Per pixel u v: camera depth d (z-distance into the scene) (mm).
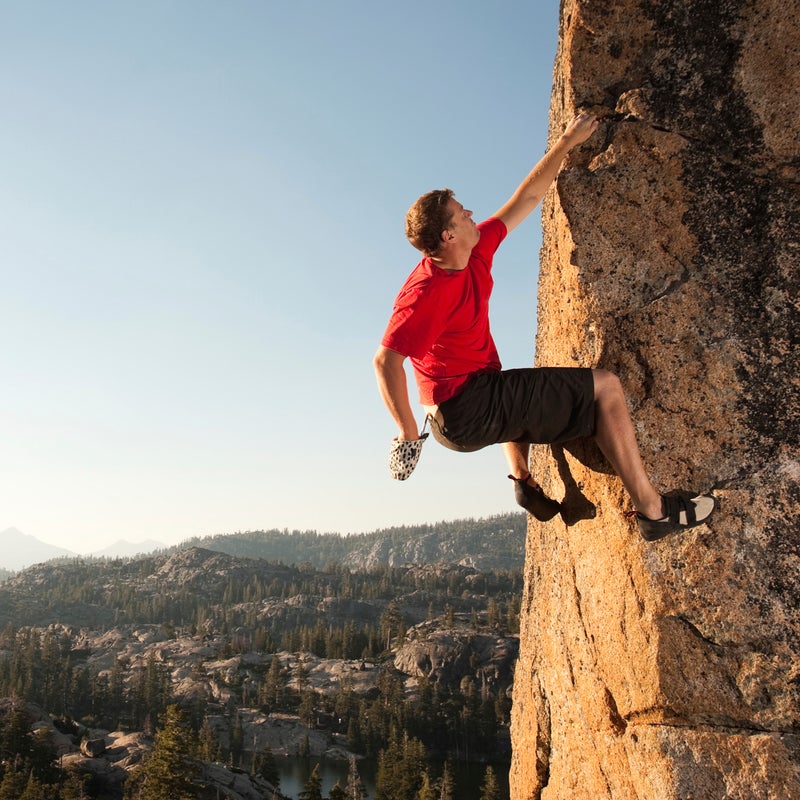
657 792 3463
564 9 4070
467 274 3604
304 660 150125
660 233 3746
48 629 194500
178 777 50562
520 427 3613
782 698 3238
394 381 3516
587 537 4109
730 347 3617
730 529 3463
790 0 3533
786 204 3621
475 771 95312
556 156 3848
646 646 3549
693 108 3717
